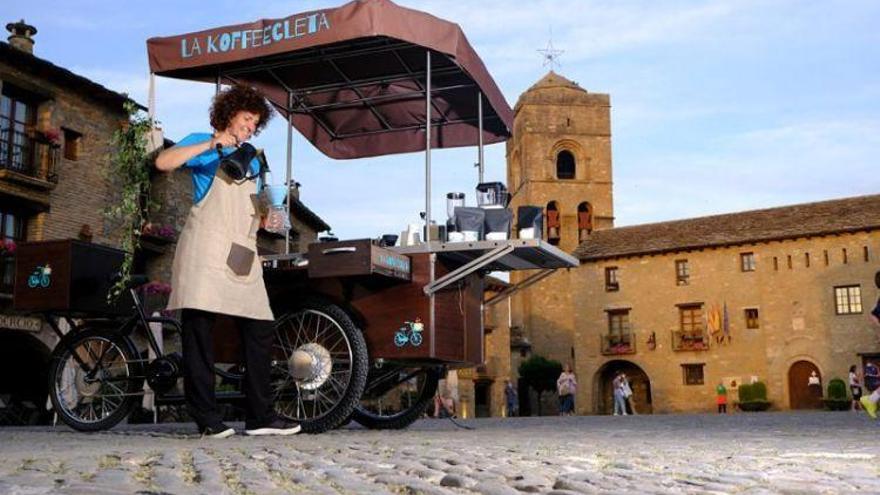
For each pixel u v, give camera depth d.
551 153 63.53
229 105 5.79
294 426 6.17
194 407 5.83
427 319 6.72
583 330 49.03
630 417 19.62
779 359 44.16
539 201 62.81
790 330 44.03
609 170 63.59
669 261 47.38
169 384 6.73
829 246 43.59
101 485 2.88
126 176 7.40
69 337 7.19
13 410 16.86
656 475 3.33
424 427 9.43
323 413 6.39
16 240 19.31
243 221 5.82
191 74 7.90
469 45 7.54
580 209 63.72
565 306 57.31
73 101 20.53
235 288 5.76
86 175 20.78
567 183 63.25
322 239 7.29
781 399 43.88
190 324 5.80
